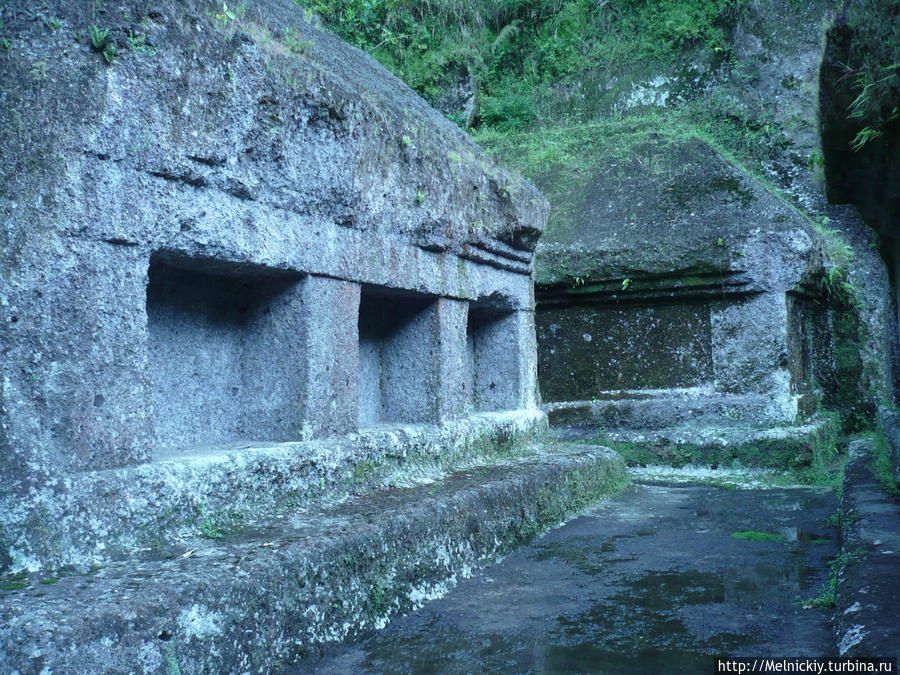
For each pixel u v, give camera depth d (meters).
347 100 3.71
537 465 5.23
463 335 5.20
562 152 9.23
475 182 5.13
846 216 9.12
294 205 3.50
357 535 3.03
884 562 3.09
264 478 3.24
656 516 5.33
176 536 2.77
